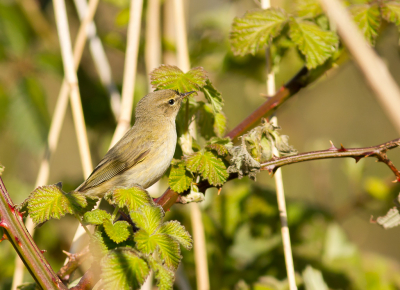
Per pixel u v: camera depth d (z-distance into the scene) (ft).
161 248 14.99
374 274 31.65
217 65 38.78
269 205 32.42
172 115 31.94
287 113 54.60
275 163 18.80
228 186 34.63
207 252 31.42
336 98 57.98
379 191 32.60
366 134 57.36
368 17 22.77
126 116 26.73
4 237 15.52
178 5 28.19
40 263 15.38
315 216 32.50
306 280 25.73
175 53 37.11
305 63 24.29
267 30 23.45
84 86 38.45
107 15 43.70
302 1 25.90
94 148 39.50
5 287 30.78
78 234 24.25
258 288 27.07
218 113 23.88
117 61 45.42
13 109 34.99
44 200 16.28
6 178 39.40
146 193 16.89
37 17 37.37
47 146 28.37
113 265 14.39
